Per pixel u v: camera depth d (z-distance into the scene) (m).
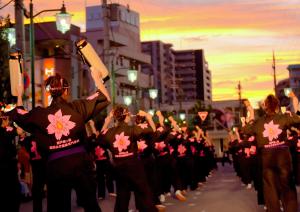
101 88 6.87
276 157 9.72
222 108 101.94
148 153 13.48
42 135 6.75
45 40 49.81
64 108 6.77
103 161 17.03
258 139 9.91
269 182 9.78
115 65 65.75
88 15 68.75
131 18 75.88
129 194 10.16
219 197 17.00
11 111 6.94
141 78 75.06
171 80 129.25
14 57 7.32
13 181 9.62
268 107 9.85
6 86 25.19
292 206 9.71
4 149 9.48
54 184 6.72
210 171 32.84
